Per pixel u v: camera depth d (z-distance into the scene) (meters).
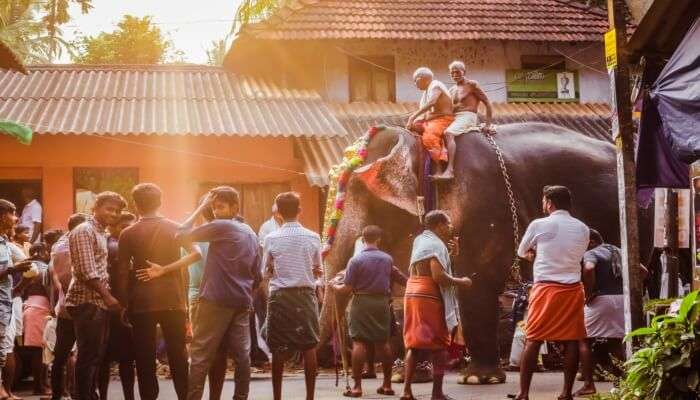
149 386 7.89
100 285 7.88
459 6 19.94
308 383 8.37
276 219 11.28
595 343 10.49
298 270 8.34
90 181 15.62
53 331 10.71
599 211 11.48
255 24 18.19
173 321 7.95
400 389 10.39
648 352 6.24
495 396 9.51
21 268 8.74
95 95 16.62
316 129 15.36
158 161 15.77
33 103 15.98
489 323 10.89
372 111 18.19
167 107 16.28
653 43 8.82
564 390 8.60
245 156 16.05
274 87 17.95
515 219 11.05
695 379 6.07
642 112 8.95
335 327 10.98
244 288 7.96
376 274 9.70
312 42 18.34
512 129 11.62
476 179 10.93
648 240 12.22
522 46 19.45
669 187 9.17
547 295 8.40
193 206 15.81
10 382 9.82
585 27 19.75
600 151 11.83
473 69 19.28
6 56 12.47
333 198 10.91
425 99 11.32
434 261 8.72
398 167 10.77
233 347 8.05
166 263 7.96
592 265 9.88
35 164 15.34
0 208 8.79
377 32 18.53
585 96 19.62
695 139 7.63
